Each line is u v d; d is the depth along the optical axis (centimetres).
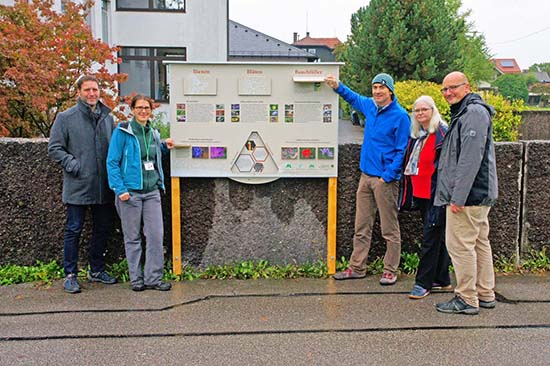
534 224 531
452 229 414
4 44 680
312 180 511
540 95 5969
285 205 513
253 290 473
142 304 439
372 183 475
